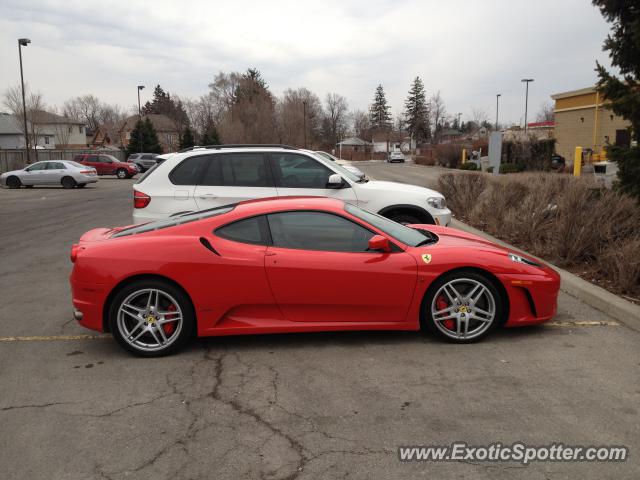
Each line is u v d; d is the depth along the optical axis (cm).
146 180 734
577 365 430
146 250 456
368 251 473
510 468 295
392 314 475
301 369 431
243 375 421
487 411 357
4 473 296
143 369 437
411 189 766
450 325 480
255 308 468
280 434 332
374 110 13425
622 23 905
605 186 877
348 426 341
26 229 1281
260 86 9069
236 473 293
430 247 485
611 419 345
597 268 680
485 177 1252
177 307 458
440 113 11081
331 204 494
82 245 477
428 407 364
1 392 398
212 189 725
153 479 289
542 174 1109
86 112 12712
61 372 433
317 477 288
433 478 286
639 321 506
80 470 298
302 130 8156
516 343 479
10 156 3756
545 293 483
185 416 357
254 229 474
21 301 653
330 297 464
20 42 3328
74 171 2725
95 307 457
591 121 3678
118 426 346
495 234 955
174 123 8956
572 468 294
